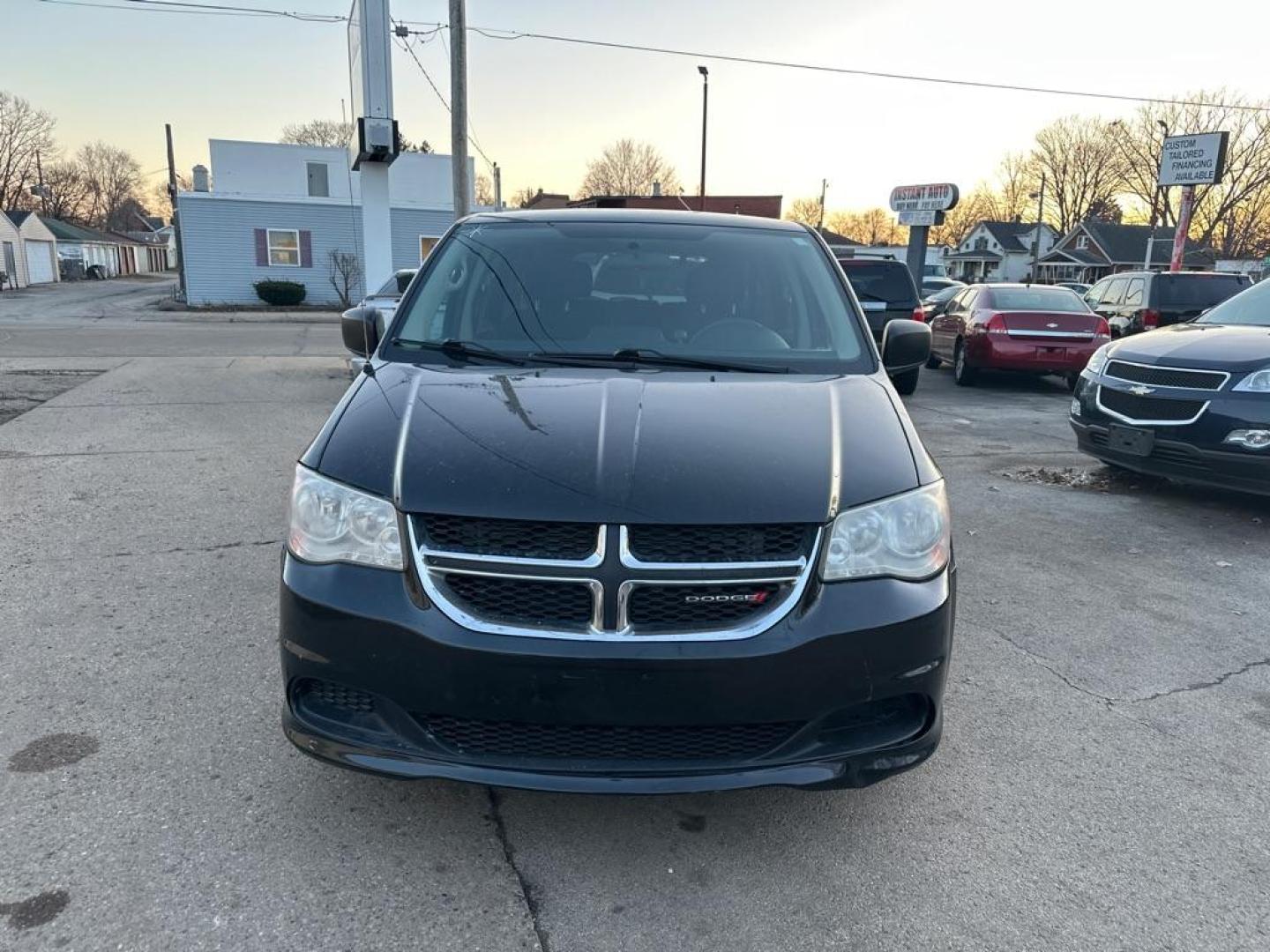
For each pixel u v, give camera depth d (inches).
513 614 86.6
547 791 86.5
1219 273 533.3
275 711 125.6
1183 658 152.4
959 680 142.7
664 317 132.1
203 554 189.9
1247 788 114.3
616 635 84.9
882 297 465.1
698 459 92.9
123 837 97.7
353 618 87.7
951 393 495.2
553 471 90.5
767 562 87.4
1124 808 109.3
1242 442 220.4
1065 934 88.2
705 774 87.5
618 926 88.0
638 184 2696.9
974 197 3607.3
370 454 95.7
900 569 91.9
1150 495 265.0
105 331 821.9
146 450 291.1
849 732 91.9
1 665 137.9
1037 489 271.3
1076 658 151.6
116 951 81.8
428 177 1341.0
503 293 134.9
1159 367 240.1
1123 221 2866.6
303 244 1235.2
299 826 101.0
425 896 91.0
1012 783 114.3
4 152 2854.3
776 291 137.9
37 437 307.3
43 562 183.6
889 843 102.0
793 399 109.3
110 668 137.3
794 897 92.8
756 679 85.4
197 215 1186.6
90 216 3750.0
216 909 87.7
